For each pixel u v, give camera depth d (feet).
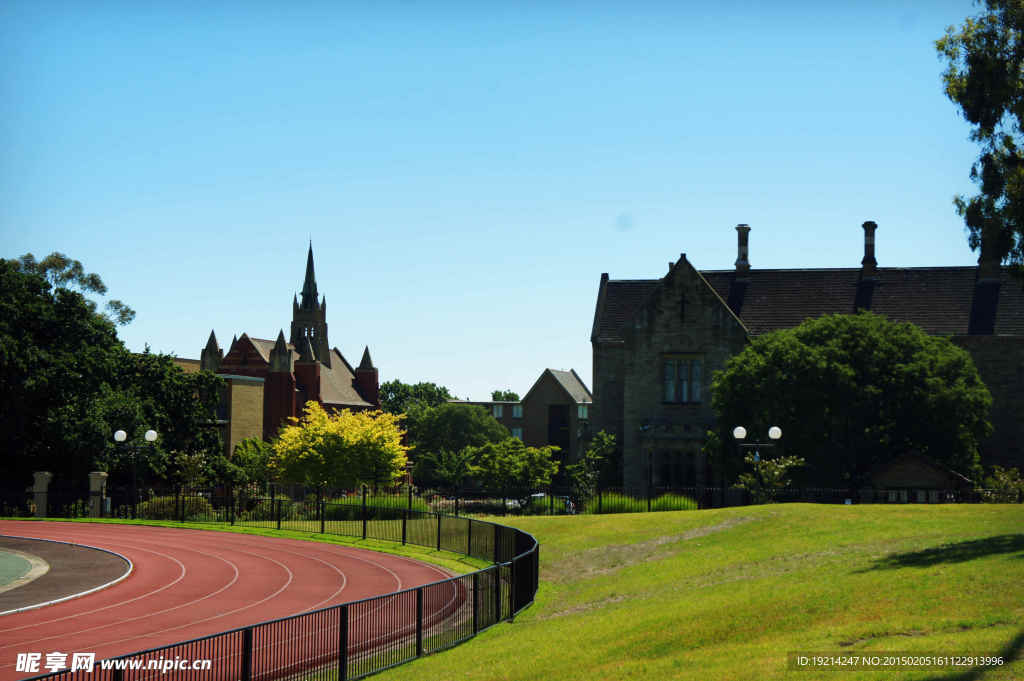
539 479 244.83
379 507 138.92
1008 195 83.30
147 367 204.23
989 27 82.58
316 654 51.98
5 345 166.09
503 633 63.41
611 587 81.05
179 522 149.07
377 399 415.44
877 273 207.31
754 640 47.85
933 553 68.80
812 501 150.71
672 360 193.26
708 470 185.06
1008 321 190.39
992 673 35.40
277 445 227.40
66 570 96.48
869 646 41.88
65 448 172.55
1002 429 186.29
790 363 151.94
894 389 151.84
